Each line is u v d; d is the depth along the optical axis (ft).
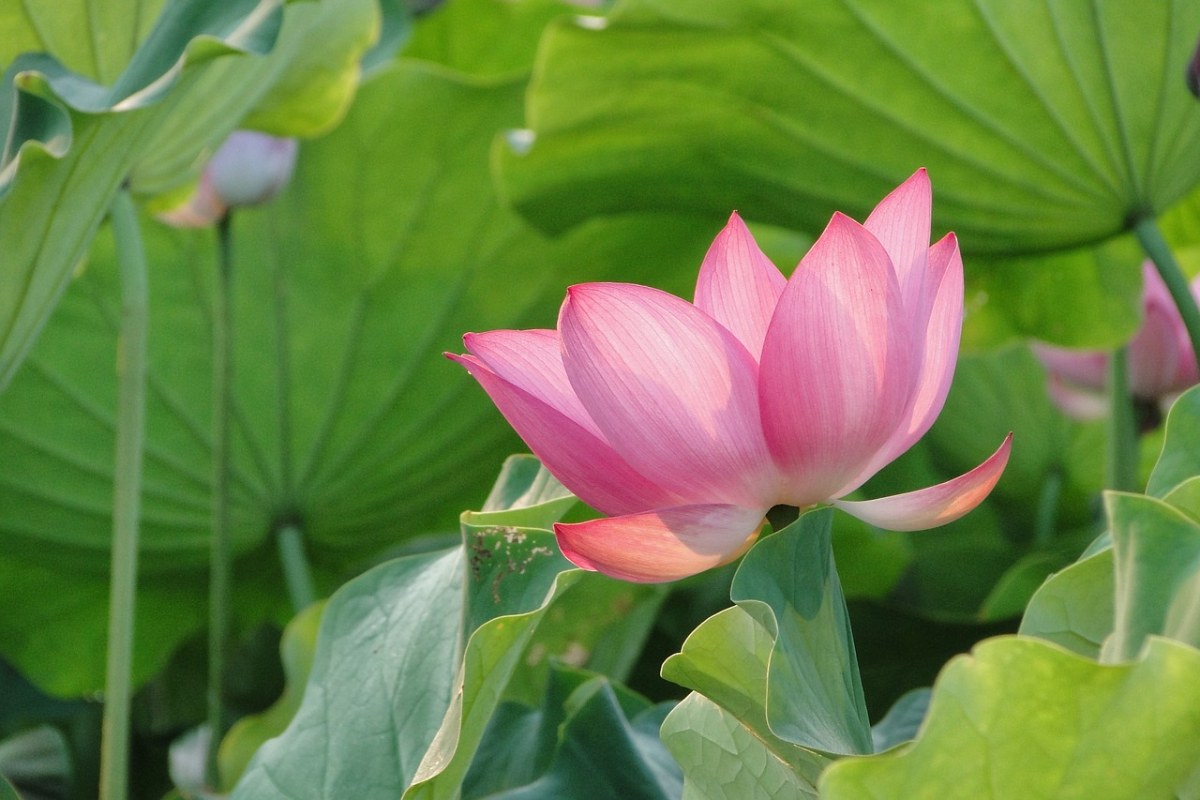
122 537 8.46
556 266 12.59
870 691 9.51
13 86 8.36
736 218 7.47
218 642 11.49
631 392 7.32
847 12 9.08
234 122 9.59
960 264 7.43
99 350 12.34
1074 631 7.39
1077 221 9.97
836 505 7.39
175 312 12.31
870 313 7.29
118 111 8.14
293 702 9.11
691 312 7.30
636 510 7.39
